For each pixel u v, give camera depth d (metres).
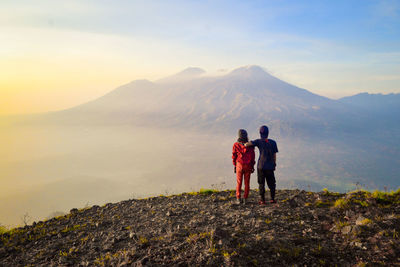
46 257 4.52
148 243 4.47
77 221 6.48
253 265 3.53
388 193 6.06
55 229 5.98
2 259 4.64
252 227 4.77
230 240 4.18
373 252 3.58
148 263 3.71
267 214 5.59
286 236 4.32
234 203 6.73
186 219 5.78
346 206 5.45
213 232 4.37
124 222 6.08
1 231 5.98
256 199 7.25
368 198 5.68
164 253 3.98
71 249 4.70
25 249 4.99
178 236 4.63
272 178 6.55
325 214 5.28
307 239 4.21
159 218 6.08
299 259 3.65
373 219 4.49
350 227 4.31
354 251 3.72
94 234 5.46
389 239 3.77
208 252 3.81
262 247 3.98
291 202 6.34
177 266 3.60
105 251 4.51
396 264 3.25
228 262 3.55
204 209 6.53
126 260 3.90
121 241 4.86
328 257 3.67
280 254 3.78
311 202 6.35
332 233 4.42
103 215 6.85
